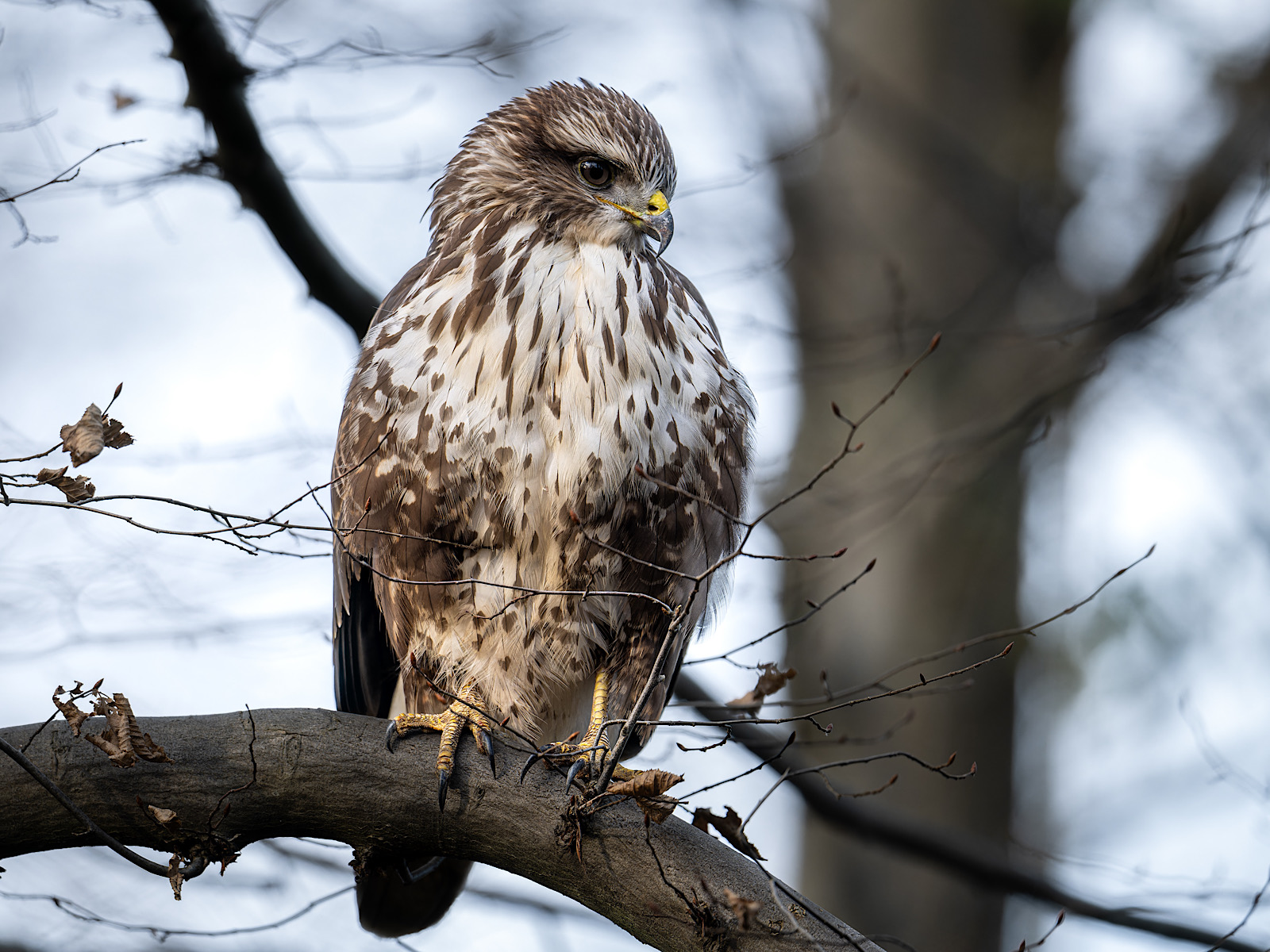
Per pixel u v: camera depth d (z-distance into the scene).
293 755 6.80
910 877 13.30
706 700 10.42
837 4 14.98
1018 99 14.91
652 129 9.01
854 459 13.54
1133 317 12.55
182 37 8.58
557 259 8.48
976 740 13.20
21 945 9.59
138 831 6.62
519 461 8.00
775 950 6.38
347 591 9.20
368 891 9.09
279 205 9.35
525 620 8.33
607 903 6.73
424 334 8.25
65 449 5.86
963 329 13.80
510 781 6.89
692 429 8.26
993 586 13.55
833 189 14.37
